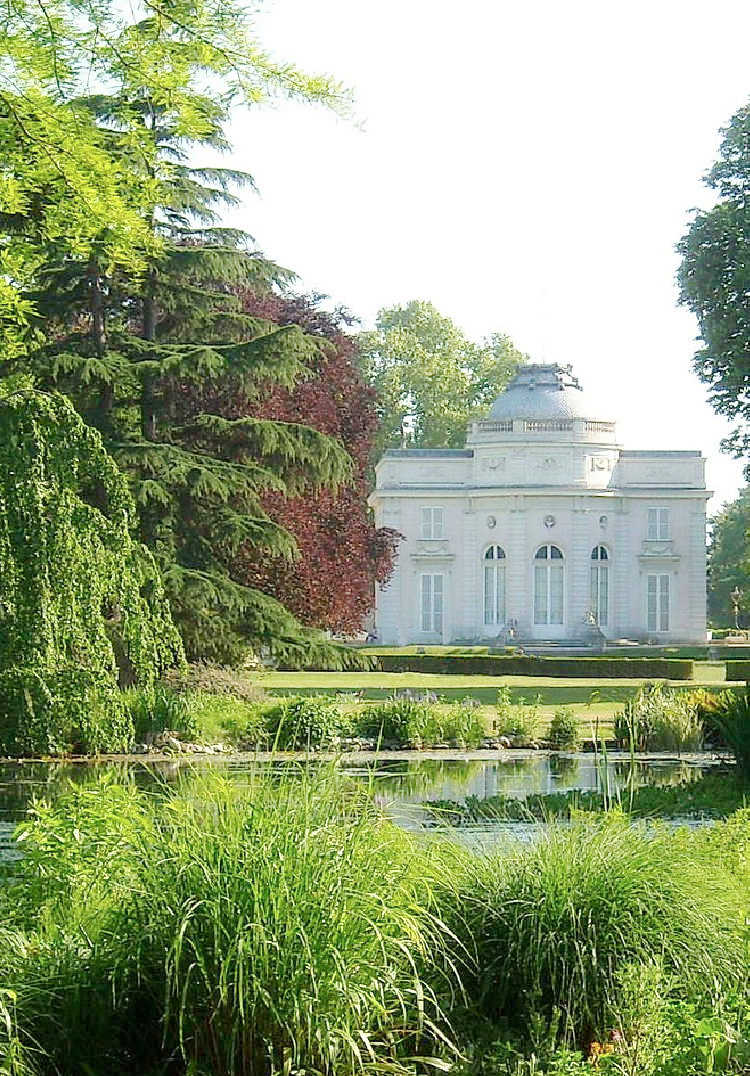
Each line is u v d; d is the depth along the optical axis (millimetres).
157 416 47531
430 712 44000
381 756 40156
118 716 34219
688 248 70938
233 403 50375
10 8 15195
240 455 46938
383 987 10406
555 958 11906
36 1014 10055
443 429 148625
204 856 10578
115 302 46594
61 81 15805
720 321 69812
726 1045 9953
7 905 12102
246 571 51188
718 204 71250
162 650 36125
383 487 118625
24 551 33156
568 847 12773
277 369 44531
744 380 70188
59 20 15242
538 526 116188
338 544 62594
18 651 33219
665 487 117875
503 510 117000
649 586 118062
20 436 33938
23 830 12547
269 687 64562
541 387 121125
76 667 33719
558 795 27500
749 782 31078
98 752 37594
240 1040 10102
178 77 15617
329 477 47406
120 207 16922
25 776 33125
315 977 10070
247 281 48531
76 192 16750
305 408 60906
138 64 15492
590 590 116688
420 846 12969
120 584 34938
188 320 48500
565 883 12273
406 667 91625
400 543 118062
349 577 62906
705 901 12508
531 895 12336
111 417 44938
